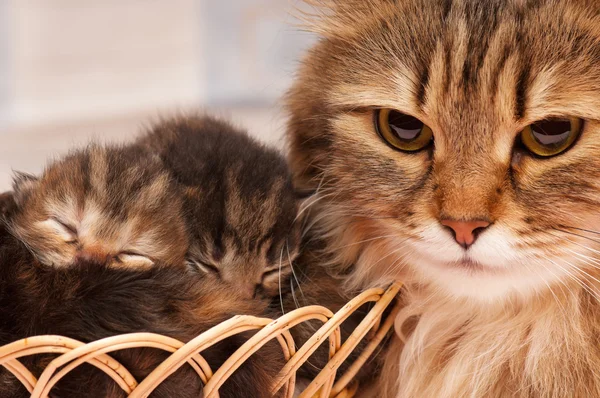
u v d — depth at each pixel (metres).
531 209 0.37
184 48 0.92
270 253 0.41
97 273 0.36
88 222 0.37
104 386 0.34
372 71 0.39
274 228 0.41
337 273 0.42
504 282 0.38
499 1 0.38
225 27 0.89
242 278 0.40
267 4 0.85
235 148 0.43
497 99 0.37
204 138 0.44
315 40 0.42
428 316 0.41
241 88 0.88
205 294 0.37
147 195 0.39
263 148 0.44
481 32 0.37
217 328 0.34
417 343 0.41
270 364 0.37
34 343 0.32
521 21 0.37
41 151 0.72
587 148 0.37
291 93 0.43
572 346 0.39
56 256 0.37
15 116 0.91
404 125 0.39
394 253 0.41
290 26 0.46
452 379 0.40
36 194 0.38
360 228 0.41
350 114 0.40
